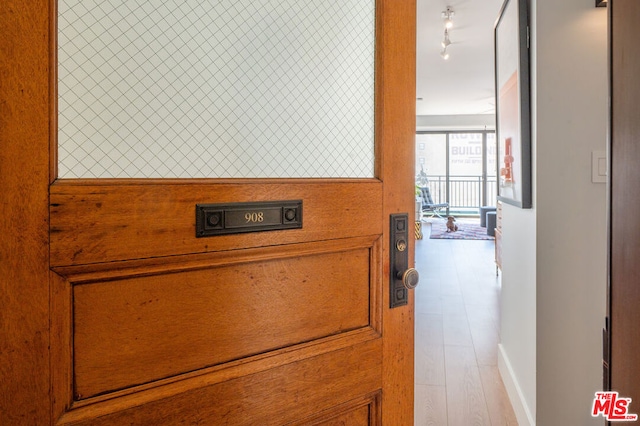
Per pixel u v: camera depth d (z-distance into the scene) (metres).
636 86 0.85
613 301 0.95
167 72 0.75
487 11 3.67
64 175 0.65
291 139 0.90
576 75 1.65
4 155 0.59
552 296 1.70
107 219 0.67
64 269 0.63
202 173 0.79
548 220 1.69
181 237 0.73
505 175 2.19
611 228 0.96
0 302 0.59
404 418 1.04
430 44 4.56
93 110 0.68
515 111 1.94
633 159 0.86
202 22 0.79
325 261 0.91
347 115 0.97
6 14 0.59
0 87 0.58
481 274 4.97
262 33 0.86
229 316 0.79
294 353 0.87
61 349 0.64
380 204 0.99
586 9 1.63
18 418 0.60
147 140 0.73
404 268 1.03
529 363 1.83
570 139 1.66
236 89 0.83
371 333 0.98
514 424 1.94
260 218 0.82
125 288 0.69
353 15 0.98
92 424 0.66
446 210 11.38
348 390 0.95
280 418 0.86
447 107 8.86
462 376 2.42
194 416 0.76
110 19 0.69
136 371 0.70
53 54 0.63
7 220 0.59
